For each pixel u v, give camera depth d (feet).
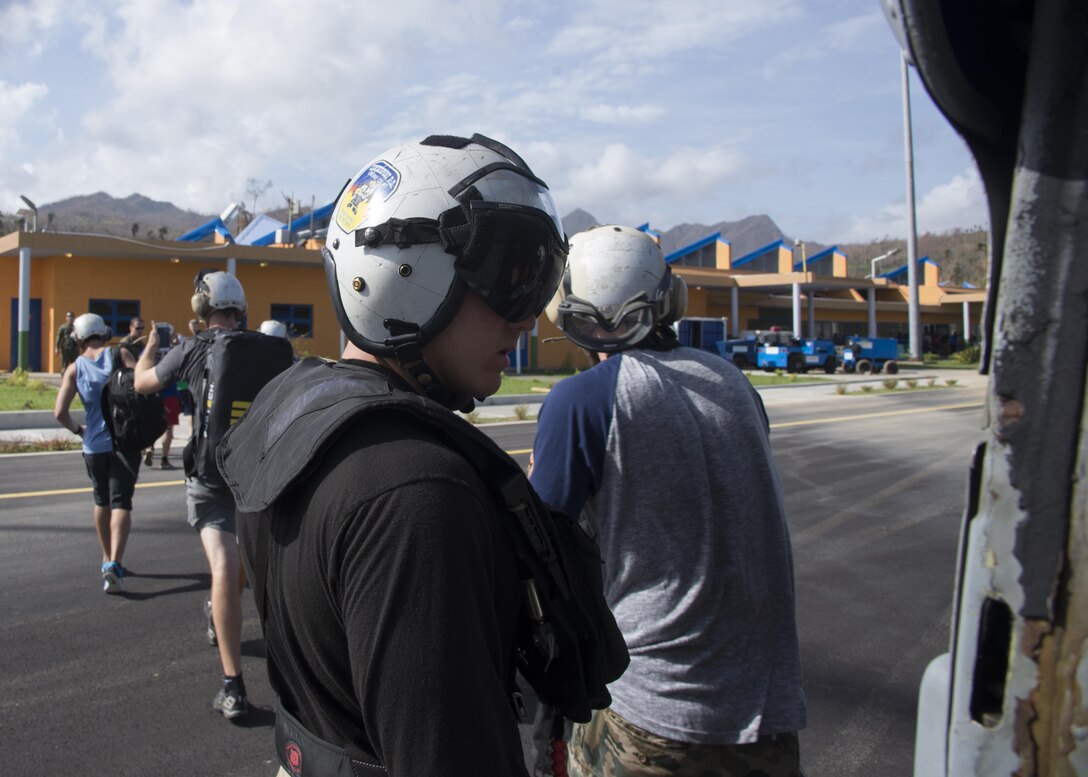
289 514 3.71
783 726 6.55
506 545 3.81
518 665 4.13
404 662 3.19
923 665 14.88
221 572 12.82
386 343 4.30
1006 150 3.33
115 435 18.01
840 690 13.88
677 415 6.59
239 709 12.66
